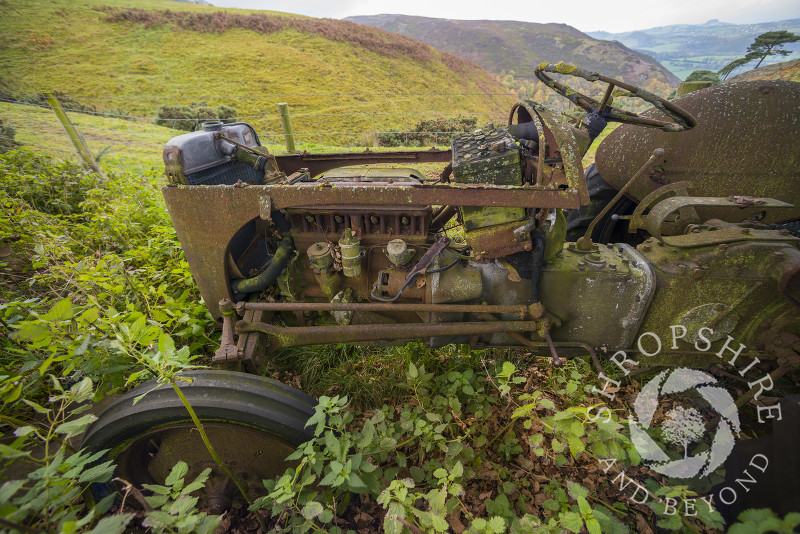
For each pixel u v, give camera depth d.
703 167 2.78
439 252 2.07
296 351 2.81
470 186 1.75
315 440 1.65
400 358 2.82
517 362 2.85
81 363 1.83
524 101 1.97
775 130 2.55
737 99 2.60
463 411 2.47
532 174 2.02
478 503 2.00
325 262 2.08
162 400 1.75
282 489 1.48
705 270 1.96
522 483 2.10
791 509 1.44
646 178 2.95
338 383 2.64
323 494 1.79
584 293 2.10
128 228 3.81
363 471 1.72
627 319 2.14
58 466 1.24
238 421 1.79
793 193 2.66
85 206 4.29
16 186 4.36
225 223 1.97
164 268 3.23
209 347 2.78
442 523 1.41
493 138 1.98
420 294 2.18
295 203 1.88
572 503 1.98
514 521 1.60
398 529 1.43
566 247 2.31
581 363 2.79
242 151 2.32
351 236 2.06
